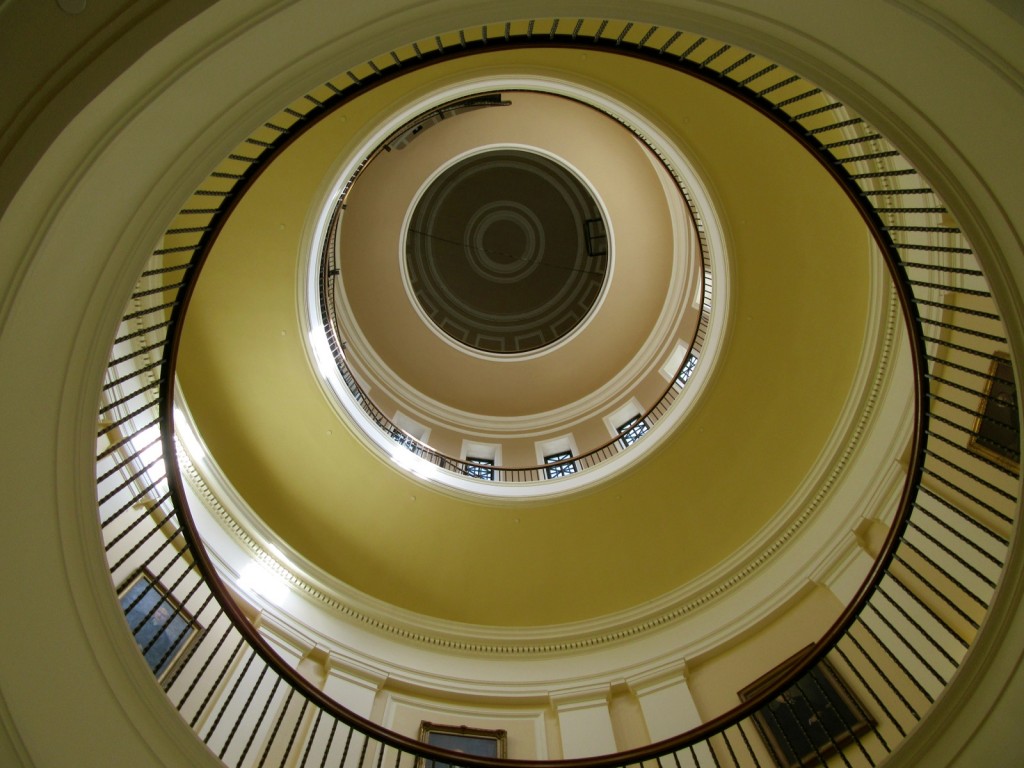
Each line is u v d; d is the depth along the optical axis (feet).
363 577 27.40
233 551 23.86
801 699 19.89
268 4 10.32
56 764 10.82
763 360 26.16
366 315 37.60
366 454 27.68
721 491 27.53
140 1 9.77
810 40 11.60
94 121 9.62
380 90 22.86
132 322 20.13
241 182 14.44
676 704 22.95
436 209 41.32
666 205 36.17
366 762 20.33
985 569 17.04
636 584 27.94
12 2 9.68
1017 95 10.15
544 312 42.45
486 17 12.11
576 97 24.20
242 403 25.89
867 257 22.56
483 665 26.37
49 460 11.03
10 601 10.57
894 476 21.71
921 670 17.69
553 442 37.83
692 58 19.97
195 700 18.13
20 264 9.73
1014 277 11.50
